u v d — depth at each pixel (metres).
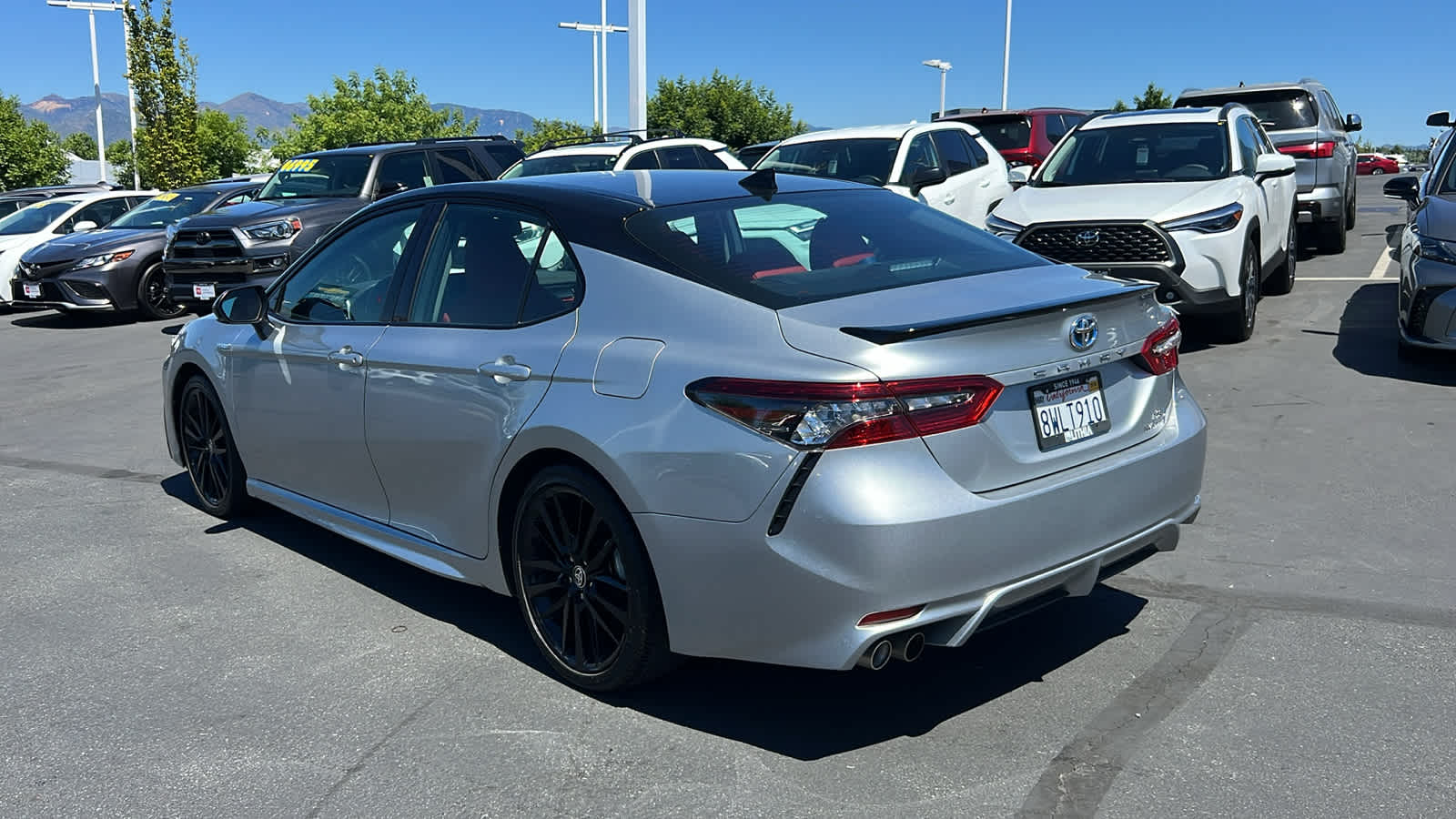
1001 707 3.40
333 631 4.19
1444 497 5.09
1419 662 3.56
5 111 41.69
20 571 4.93
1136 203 8.20
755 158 17.00
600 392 3.32
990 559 2.97
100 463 6.91
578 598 3.56
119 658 3.99
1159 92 50.31
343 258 4.62
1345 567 4.37
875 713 3.40
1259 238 8.80
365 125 50.69
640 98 17.58
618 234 3.59
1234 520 4.95
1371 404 6.68
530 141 44.34
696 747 3.24
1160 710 3.34
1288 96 13.05
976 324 2.99
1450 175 8.02
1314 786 2.90
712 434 3.03
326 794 3.06
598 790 3.03
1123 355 3.41
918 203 4.35
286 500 4.93
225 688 3.73
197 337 5.41
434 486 4.00
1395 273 11.70
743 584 3.02
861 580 2.85
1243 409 6.76
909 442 2.89
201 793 3.09
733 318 3.18
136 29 28.92
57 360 11.41
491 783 3.09
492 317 3.81
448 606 4.41
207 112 46.22
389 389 4.08
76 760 3.28
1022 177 10.05
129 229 15.24
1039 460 3.14
